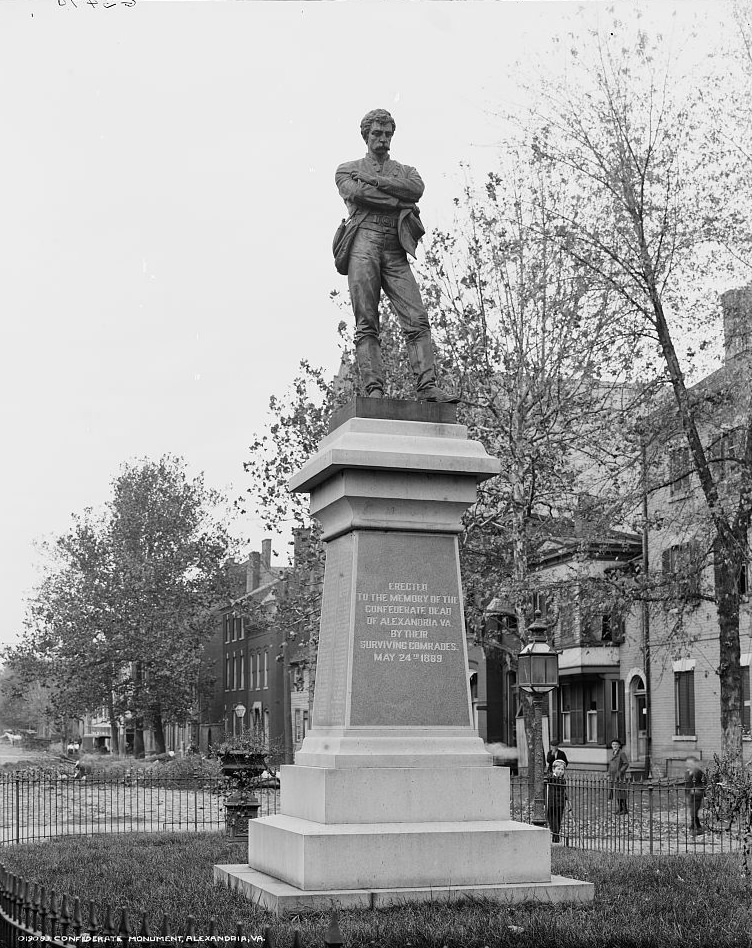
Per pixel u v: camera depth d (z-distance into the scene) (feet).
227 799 62.03
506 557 100.32
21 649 206.59
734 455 99.09
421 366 40.96
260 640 257.96
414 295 41.63
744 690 119.44
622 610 98.32
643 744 145.28
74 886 39.19
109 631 203.51
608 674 151.23
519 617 96.94
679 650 104.47
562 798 70.64
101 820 90.48
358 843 33.42
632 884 38.34
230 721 277.23
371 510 37.52
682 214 93.45
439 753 35.86
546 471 98.37
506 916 31.09
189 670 212.43
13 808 99.86
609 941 28.35
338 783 34.71
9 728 444.14
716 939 29.17
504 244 97.40
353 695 36.17
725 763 62.64
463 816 35.40
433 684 36.83
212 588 211.82
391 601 37.11
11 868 47.09
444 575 37.76
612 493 99.81
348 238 41.98
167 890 36.68
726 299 93.40
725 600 93.45
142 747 213.25
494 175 99.14
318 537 105.19
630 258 94.27
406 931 28.76
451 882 33.91
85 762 155.84
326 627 38.93
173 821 86.28
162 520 208.95
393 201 41.60
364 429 38.47
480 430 98.32
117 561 204.95
